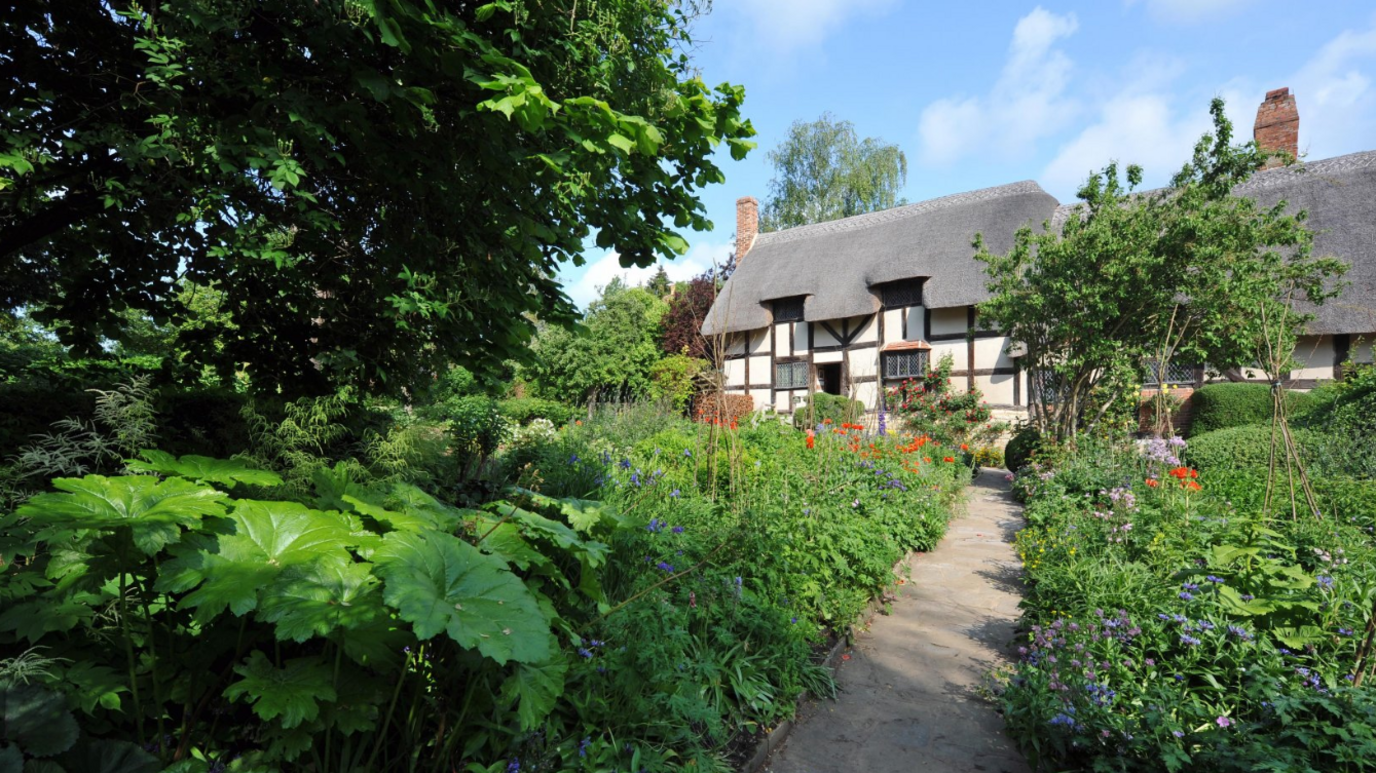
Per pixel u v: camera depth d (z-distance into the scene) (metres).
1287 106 14.92
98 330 3.93
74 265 3.67
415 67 2.70
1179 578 3.71
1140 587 3.87
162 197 2.78
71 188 3.20
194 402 4.25
